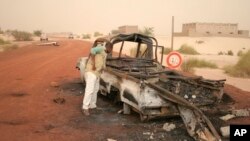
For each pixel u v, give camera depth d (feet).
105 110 27.32
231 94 35.63
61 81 41.14
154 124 23.63
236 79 49.37
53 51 102.68
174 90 25.31
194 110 20.06
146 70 29.43
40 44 148.66
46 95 32.30
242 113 26.63
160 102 22.89
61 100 29.32
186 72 54.75
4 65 57.67
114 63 31.73
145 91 22.50
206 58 93.20
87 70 26.17
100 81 29.84
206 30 275.80
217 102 26.08
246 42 199.52
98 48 26.30
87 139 20.02
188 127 20.39
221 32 278.87
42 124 22.74
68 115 25.30
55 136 20.33
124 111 25.82
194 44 175.63
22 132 20.85
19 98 30.53
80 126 22.62
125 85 24.95
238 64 58.59
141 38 33.37
